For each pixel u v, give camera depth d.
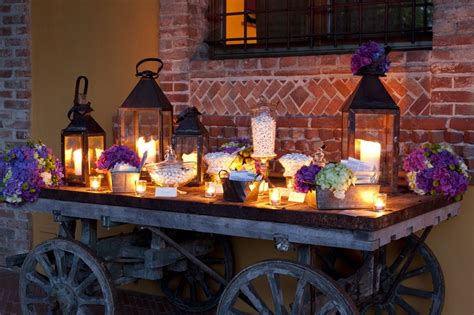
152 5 5.87
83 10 6.27
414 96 4.73
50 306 4.58
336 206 3.71
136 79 5.98
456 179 4.25
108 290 4.31
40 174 4.73
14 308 5.76
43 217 6.60
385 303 4.61
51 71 6.48
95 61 6.23
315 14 5.45
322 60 5.05
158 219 4.20
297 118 5.16
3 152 4.77
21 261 4.96
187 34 5.68
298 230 3.69
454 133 4.58
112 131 6.15
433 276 4.66
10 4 6.62
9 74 6.69
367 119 4.22
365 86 4.27
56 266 4.59
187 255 4.38
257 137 4.47
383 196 3.67
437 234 4.74
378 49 4.27
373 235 3.47
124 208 4.36
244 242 5.44
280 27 5.65
